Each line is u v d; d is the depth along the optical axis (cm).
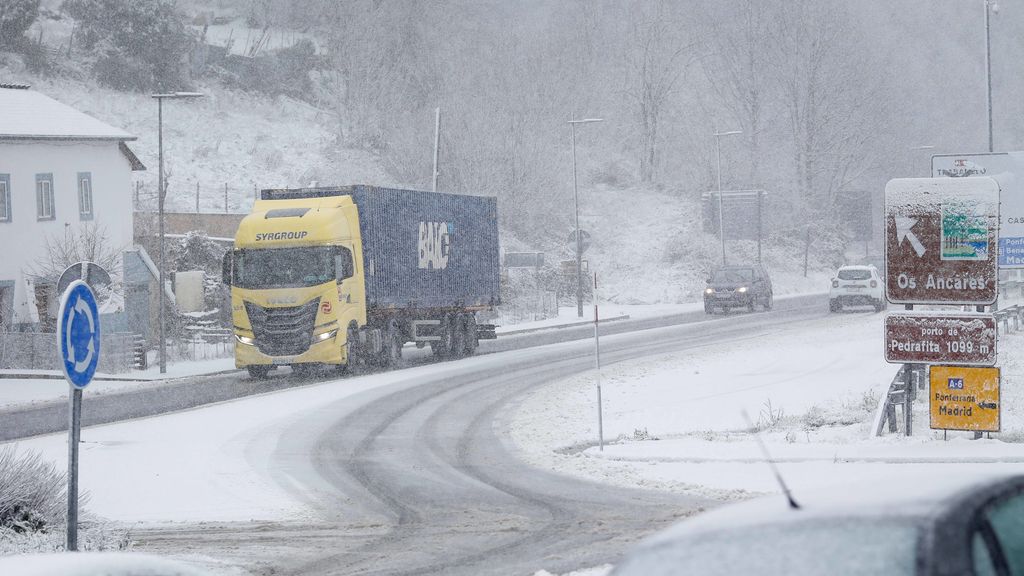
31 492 1516
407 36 11525
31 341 4781
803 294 9594
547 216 10375
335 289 4056
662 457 2192
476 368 4284
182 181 8831
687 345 4838
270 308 4066
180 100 10262
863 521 450
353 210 4222
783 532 462
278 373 4500
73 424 1023
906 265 2203
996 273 2142
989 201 2150
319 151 10088
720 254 10238
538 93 11031
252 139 9950
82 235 5428
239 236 4125
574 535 1570
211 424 2944
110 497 2008
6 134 5338
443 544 1551
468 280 5034
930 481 499
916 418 2652
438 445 2595
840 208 11800
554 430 2786
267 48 12144
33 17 9688
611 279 9681
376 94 10569
